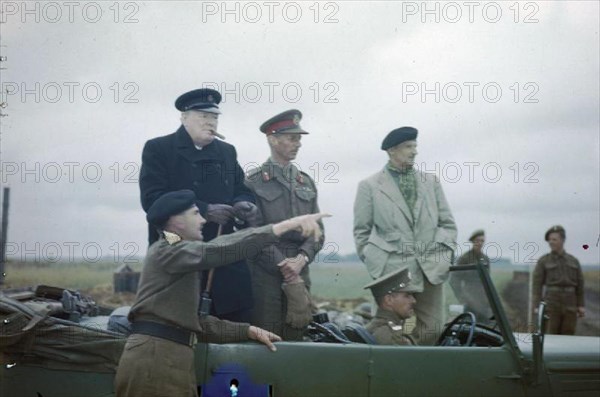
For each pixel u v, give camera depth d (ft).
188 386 45.85
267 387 46.68
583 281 90.07
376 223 65.26
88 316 55.88
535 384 49.98
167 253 46.26
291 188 61.05
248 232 47.24
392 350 47.93
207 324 47.52
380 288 54.75
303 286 56.54
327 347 47.37
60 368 46.52
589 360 52.21
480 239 73.15
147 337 46.06
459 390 48.49
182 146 57.36
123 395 45.52
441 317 57.06
